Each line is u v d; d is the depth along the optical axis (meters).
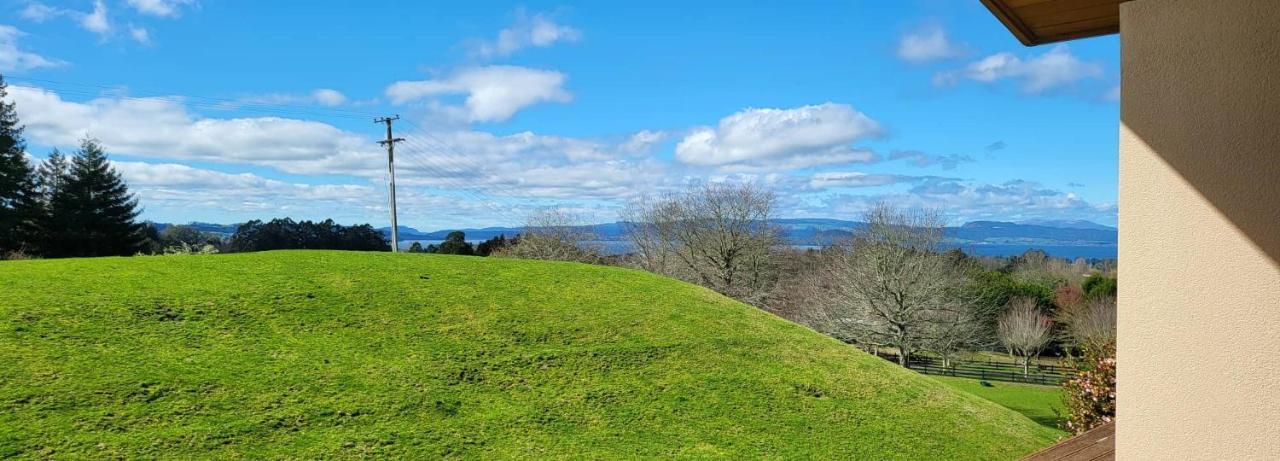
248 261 11.33
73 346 7.27
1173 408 1.88
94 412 6.09
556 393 8.01
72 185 34.16
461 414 7.21
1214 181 1.79
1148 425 1.93
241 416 6.45
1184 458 1.86
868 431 8.23
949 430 8.73
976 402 10.40
